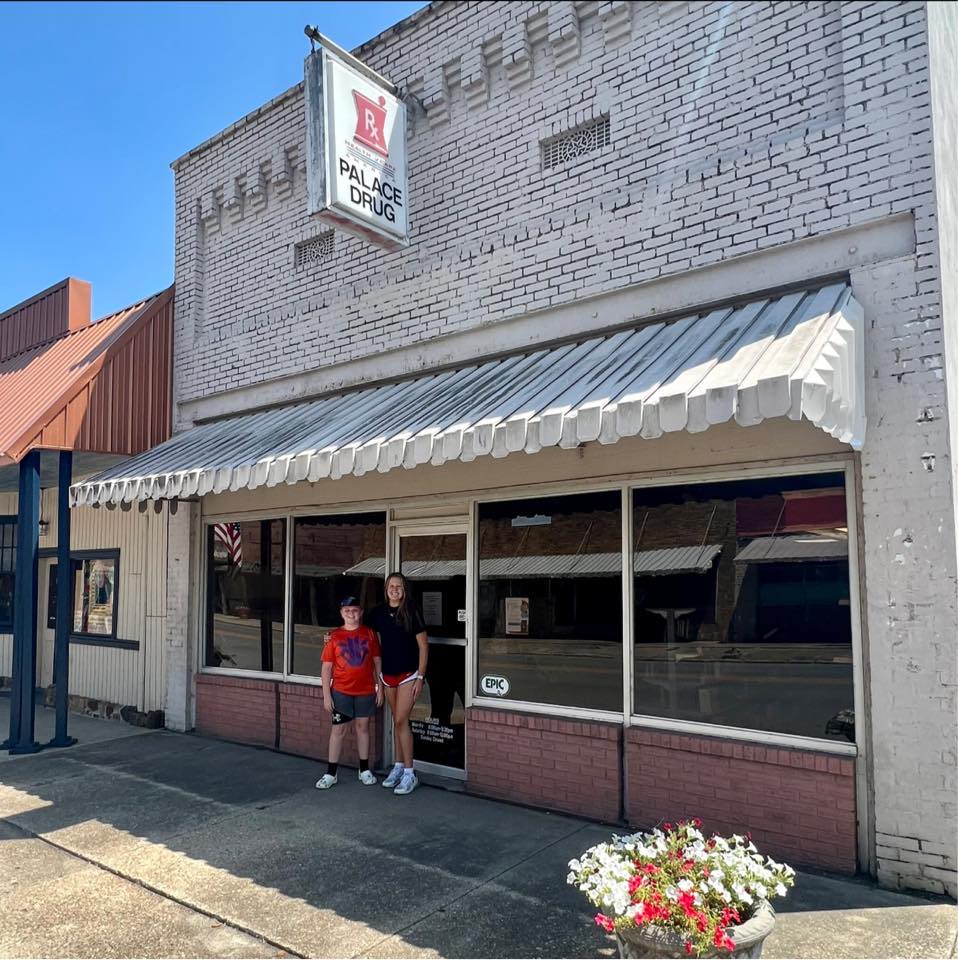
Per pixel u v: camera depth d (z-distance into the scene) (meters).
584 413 4.79
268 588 9.01
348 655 7.25
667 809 5.71
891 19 5.19
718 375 4.51
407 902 4.79
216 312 10.00
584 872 3.70
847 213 5.27
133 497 8.07
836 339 4.53
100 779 7.62
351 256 8.44
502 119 7.24
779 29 5.74
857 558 5.10
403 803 6.66
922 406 4.84
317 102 6.98
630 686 6.02
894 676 4.82
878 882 4.81
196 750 8.72
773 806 5.25
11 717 8.95
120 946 4.38
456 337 7.42
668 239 6.09
